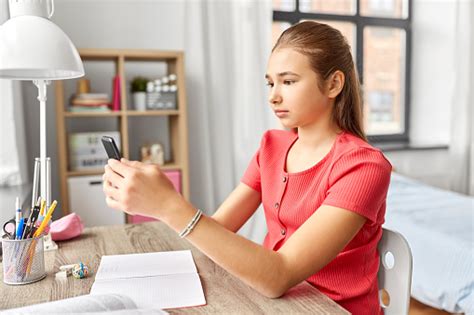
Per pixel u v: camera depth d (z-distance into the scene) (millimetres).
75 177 2398
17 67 930
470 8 3504
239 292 837
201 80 2855
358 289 930
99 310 690
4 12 1748
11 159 2070
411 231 2064
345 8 3568
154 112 2533
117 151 833
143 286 857
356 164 875
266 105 2963
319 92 929
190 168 2924
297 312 754
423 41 3809
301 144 1027
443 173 3701
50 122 2570
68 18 2635
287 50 924
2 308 784
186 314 748
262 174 1094
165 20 2816
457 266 1797
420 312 2117
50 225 1135
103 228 1285
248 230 2861
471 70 3568
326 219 834
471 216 2201
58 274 920
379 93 3787
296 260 802
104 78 2729
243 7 2879
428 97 3852
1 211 1542
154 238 1186
